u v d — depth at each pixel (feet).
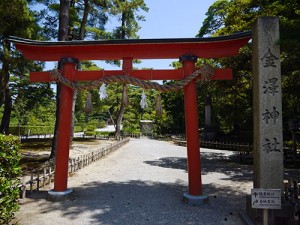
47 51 25.31
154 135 125.80
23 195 24.70
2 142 16.53
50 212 20.92
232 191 27.45
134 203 23.36
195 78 24.30
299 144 54.24
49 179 30.25
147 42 23.44
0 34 46.29
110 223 18.74
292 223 16.96
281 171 18.20
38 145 69.41
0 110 125.70
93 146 71.82
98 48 24.64
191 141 23.73
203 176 35.42
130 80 23.99
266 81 18.74
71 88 25.39
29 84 70.95
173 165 44.86
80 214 20.53
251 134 68.80
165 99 119.14
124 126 134.92
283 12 33.91
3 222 16.14
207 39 23.18
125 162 47.57
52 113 152.76
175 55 24.66
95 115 206.90
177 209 21.71
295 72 35.35
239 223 18.76
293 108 49.85
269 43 18.92
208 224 18.63
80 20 65.36
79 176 34.78
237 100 57.88
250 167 41.83
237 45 24.13
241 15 41.24
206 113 83.61
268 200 14.94
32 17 49.06
